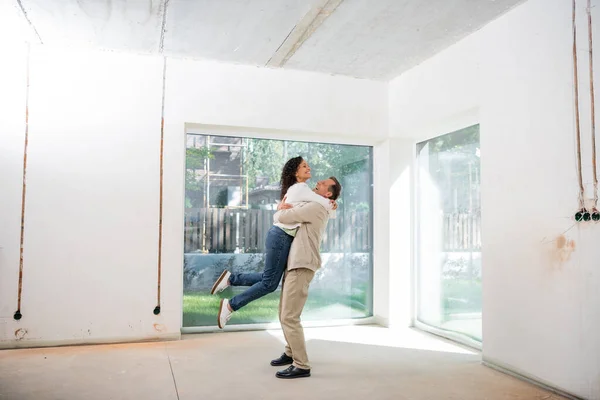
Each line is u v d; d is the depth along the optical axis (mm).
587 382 2730
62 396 2791
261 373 3289
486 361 3541
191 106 4410
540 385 3055
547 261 3033
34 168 3988
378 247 5121
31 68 4023
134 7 3395
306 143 5023
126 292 4152
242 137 4797
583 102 2816
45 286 3967
